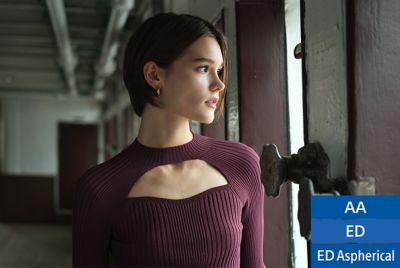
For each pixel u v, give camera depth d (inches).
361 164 35.5
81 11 167.8
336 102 37.3
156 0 126.2
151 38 36.3
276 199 62.6
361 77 35.5
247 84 61.4
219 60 36.2
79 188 37.4
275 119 61.8
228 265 36.9
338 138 36.9
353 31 35.4
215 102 36.7
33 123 410.0
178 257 35.4
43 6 168.4
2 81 332.8
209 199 36.5
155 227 35.4
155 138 38.2
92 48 227.0
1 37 209.6
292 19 61.9
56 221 393.1
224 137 70.0
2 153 395.5
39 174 408.8
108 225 36.6
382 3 35.9
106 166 38.0
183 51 35.3
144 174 37.2
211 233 36.0
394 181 35.9
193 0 83.7
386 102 35.9
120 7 132.1
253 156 40.7
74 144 408.5
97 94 362.3
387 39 35.9
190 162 38.3
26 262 240.4
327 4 38.5
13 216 386.9
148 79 36.7
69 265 234.2
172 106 36.5
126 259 36.4
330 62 38.2
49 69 291.0
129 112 240.5
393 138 35.9
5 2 165.3
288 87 61.9
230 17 63.5
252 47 61.4
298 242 62.3
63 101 415.2
